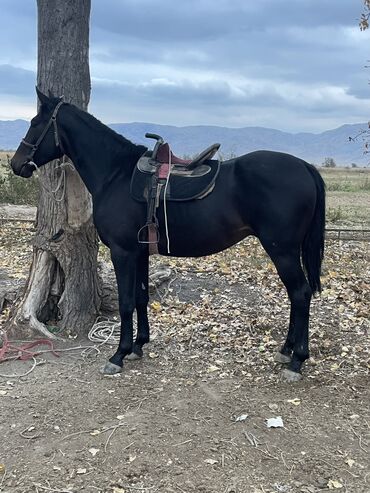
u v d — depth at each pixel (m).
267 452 3.24
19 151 4.57
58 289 5.33
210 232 4.17
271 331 5.24
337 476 3.02
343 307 5.89
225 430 3.48
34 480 2.98
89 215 5.11
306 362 4.53
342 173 35.72
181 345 4.93
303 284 4.13
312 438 3.39
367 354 4.70
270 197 3.95
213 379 4.25
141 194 4.20
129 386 4.14
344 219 12.61
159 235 4.27
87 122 4.45
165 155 4.30
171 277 6.75
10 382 4.23
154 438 3.38
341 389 4.05
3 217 11.29
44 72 4.89
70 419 3.65
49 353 4.78
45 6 4.77
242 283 6.73
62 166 4.92
